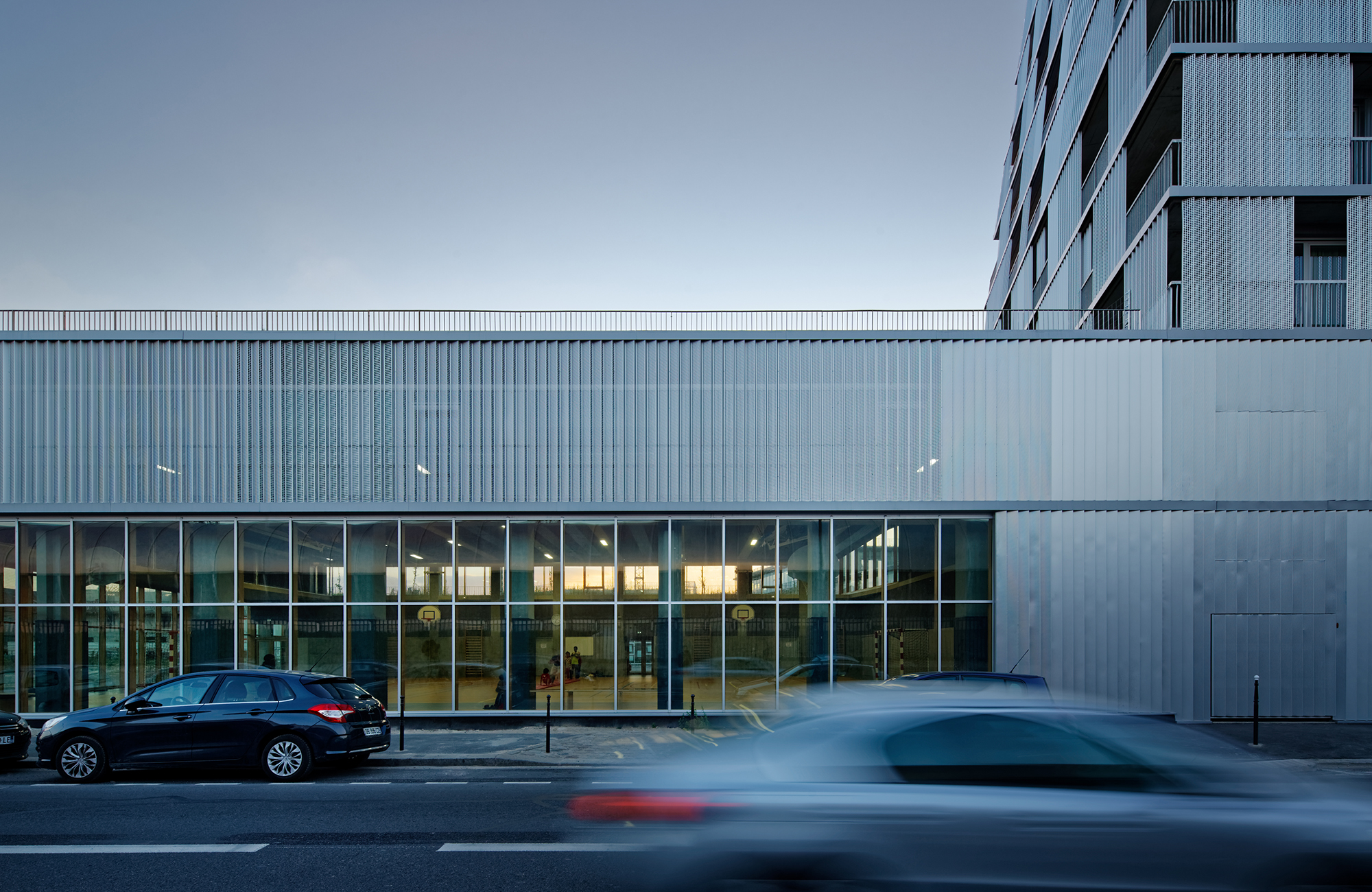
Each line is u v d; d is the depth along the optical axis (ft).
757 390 57.11
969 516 56.24
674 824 17.39
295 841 26.30
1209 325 58.80
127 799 33.04
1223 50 61.16
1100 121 84.74
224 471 56.70
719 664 55.98
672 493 56.59
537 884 21.76
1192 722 53.47
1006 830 16.56
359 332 57.57
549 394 57.36
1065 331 56.39
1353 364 55.21
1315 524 54.49
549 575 56.75
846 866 16.65
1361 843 16.28
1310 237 65.62
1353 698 53.62
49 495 56.44
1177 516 54.85
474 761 42.14
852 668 55.52
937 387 56.59
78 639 56.24
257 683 37.83
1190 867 16.30
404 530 57.11
